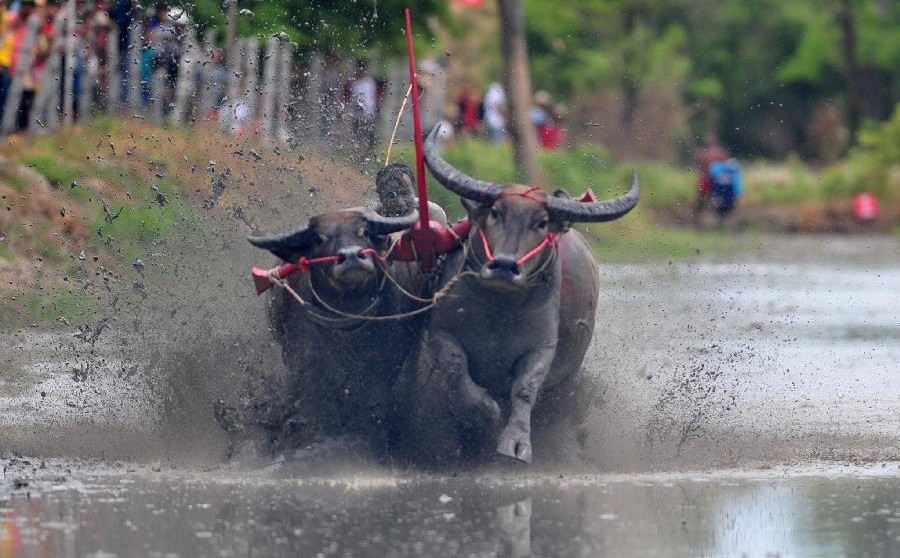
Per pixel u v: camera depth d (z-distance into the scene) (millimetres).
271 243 33094
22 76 69812
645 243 106250
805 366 54875
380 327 34375
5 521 28391
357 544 26438
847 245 130250
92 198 63938
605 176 98750
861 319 73438
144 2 69250
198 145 67250
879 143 150500
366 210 33281
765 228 140125
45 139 68938
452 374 33438
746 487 32906
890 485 33281
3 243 60562
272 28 69688
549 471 35031
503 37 94125
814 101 194375
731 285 90125
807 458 36844
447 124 100062
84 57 70375
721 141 190000
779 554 26094
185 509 29547
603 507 30297
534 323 33656
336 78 70875
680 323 65875
